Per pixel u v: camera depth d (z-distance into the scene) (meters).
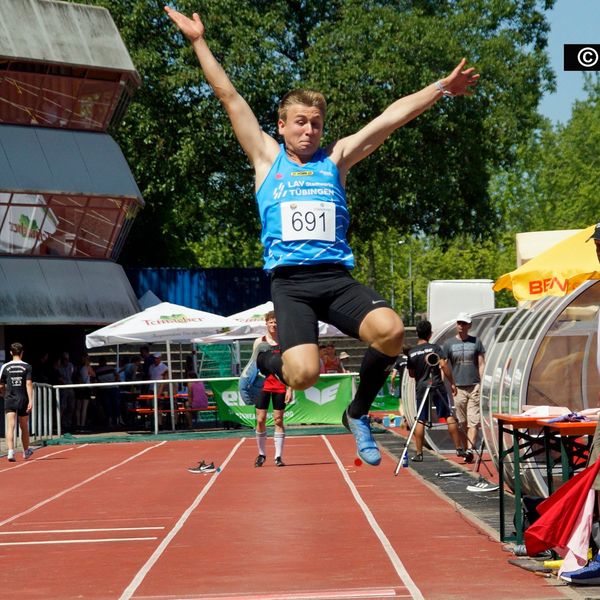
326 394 36.78
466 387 24.30
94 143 45.97
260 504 17.53
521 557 11.61
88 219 45.66
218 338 39.19
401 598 9.66
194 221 64.44
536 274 15.91
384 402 41.53
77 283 45.56
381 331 6.56
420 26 52.16
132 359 47.53
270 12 54.78
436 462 24.44
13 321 43.72
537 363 17.19
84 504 18.38
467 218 57.06
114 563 12.27
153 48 54.91
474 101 53.69
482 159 55.69
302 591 10.14
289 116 7.22
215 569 11.64
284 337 6.75
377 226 57.38
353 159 7.31
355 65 51.81
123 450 31.70
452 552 12.23
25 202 44.00
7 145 43.94
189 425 38.44
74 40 45.84
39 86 44.88
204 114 55.09
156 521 15.79
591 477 9.94
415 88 52.06
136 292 57.38
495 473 21.20
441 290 38.88
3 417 39.56
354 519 15.39
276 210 7.09
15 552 13.33
